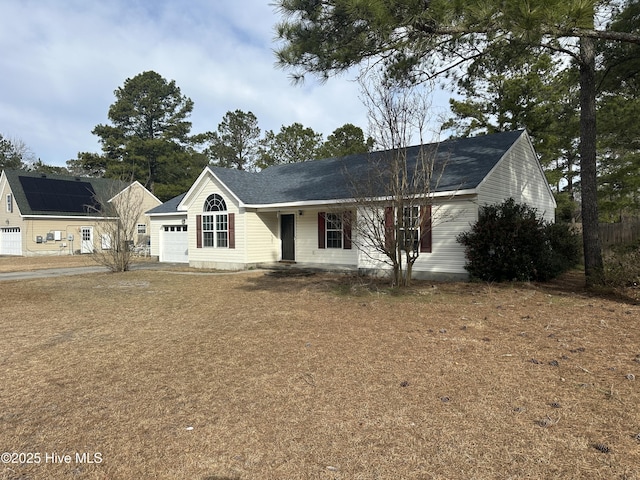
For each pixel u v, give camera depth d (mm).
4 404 4020
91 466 2951
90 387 4426
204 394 4176
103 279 14188
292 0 7008
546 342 5605
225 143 44156
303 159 38469
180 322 7457
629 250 12617
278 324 7070
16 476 2844
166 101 41469
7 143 46656
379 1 6246
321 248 15695
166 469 2898
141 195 32562
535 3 5746
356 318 7371
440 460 2908
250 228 16266
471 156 13180
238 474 2814
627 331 6020
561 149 21250
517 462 2854
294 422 3527
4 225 29531
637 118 13383
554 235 13820
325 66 7719
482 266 11070
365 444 3145
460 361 4926
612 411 3549
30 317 8031
